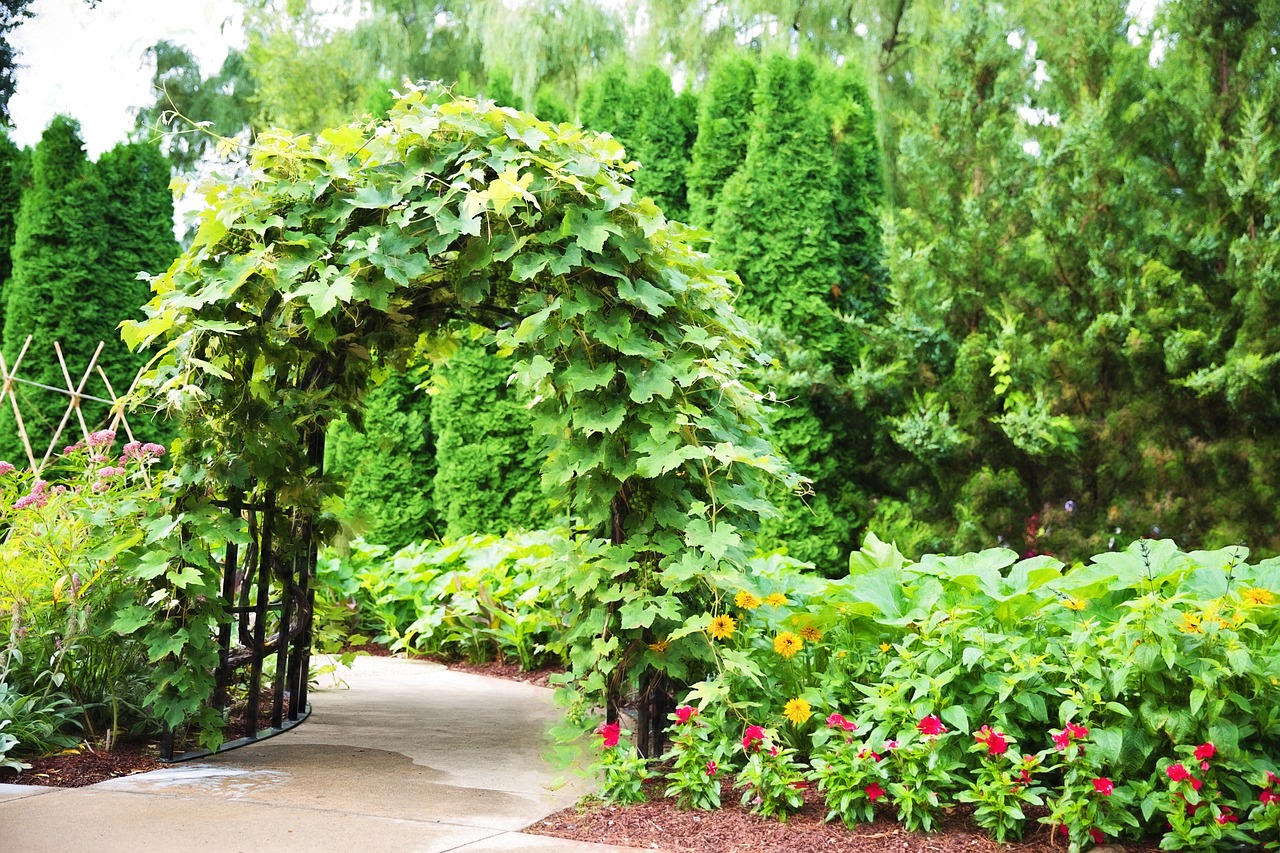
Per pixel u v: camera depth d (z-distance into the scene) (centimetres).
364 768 334
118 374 850
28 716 325
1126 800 245
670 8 1456
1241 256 695
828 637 322
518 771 337
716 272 359
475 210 299
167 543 321
